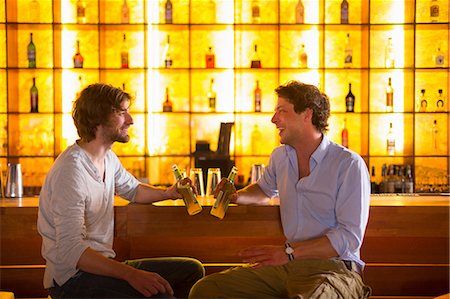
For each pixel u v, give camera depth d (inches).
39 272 141.2
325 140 121.3
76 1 255.0
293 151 123.6
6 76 245.6
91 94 116.4
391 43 254.4
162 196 131.2
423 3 257.0
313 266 114.7
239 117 256.5
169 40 255.6
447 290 142.3
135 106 255.9
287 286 113.9
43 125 253.8
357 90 257.6
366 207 118.0
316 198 120.0
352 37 256.1
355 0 256.2
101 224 118.3
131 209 129.5
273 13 256.8
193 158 255.9
